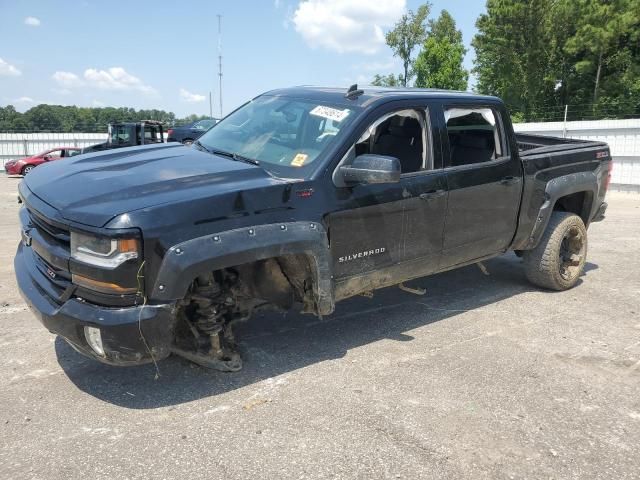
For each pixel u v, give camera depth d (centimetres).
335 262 381
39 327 455
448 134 448
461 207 453
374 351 420
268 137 417
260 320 479
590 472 281
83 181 344
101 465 278
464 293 568
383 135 421
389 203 401
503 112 497
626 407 347
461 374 384
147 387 358
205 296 341
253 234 328
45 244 327
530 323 486
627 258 725
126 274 295
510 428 319
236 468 277
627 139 1574
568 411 340
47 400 340
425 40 5266
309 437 305
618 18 3803
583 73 4059
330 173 372
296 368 389
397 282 433
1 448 290
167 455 287
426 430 314
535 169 518
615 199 1398
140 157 401
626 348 436
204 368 385
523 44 4359
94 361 393
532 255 559
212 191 326
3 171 3131
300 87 488
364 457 288
